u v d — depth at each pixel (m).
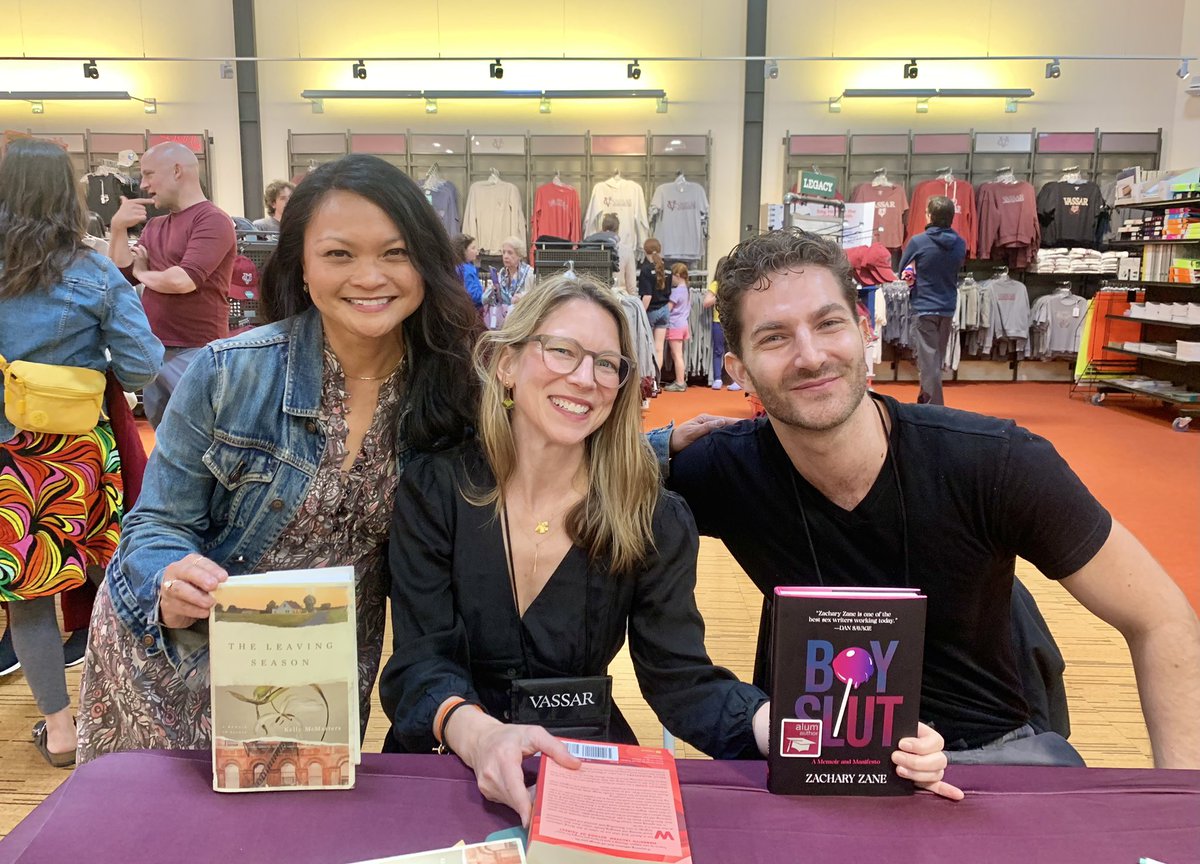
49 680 2.21
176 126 9.26
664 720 1.30
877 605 0.96
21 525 2.11
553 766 1.00
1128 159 9.31
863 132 9.41
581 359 1.21
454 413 1.39
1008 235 8.95
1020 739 1.40
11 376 2.05
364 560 1.45
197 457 1.31
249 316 4.43
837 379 1.23
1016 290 9.11
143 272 2.94
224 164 9.35
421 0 9.23
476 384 1.39
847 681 0.97
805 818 0.95
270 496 1.36
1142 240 7.40
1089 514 1.29
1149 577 1.29
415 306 1.30
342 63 9.26
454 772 1.05
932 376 6.76
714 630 3.13
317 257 1.23
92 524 2.26
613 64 9.36
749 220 9.54
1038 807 0.97
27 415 2.06
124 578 1.31
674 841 0.89
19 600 2.15
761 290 1.24
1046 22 9.20
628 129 9.44
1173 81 9.20
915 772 0.97
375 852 0.88
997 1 9.17
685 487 1.54
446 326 1.37
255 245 4.62
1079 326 9.09
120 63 9.13
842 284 1.24
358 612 1.46
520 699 1.16
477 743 1.03
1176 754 1.24
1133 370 8.09
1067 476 1.30
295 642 0.96
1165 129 9.29
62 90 9.16
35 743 2.34
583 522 1.26
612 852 0.86
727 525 1.53
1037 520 1.29
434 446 1.40
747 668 2.83
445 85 9.38
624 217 9.14
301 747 0.98
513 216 9.23
